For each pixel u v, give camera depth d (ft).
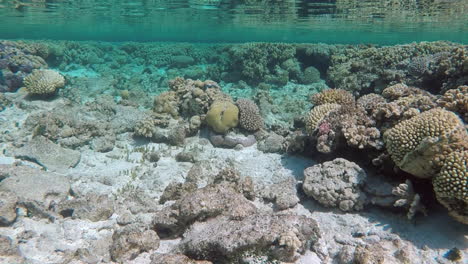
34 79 7.86
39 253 2.88
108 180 4.59
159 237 3.22
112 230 3.39
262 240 2.46
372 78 6.78
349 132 3.71
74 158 5.22
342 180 3.51
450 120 2.87
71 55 14.61
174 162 5.29
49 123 5.88
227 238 2.53
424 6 11.16
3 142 5.82
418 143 2.92
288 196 3.67
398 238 2.93
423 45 6.99
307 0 10.91
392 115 3.69
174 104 6.70
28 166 4.43
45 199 3.81
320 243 2.97
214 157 5.39
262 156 5.33
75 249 2.98
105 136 6.05
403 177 3.37
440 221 3.07
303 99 9.89
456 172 2.60
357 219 3.28
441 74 5.19
